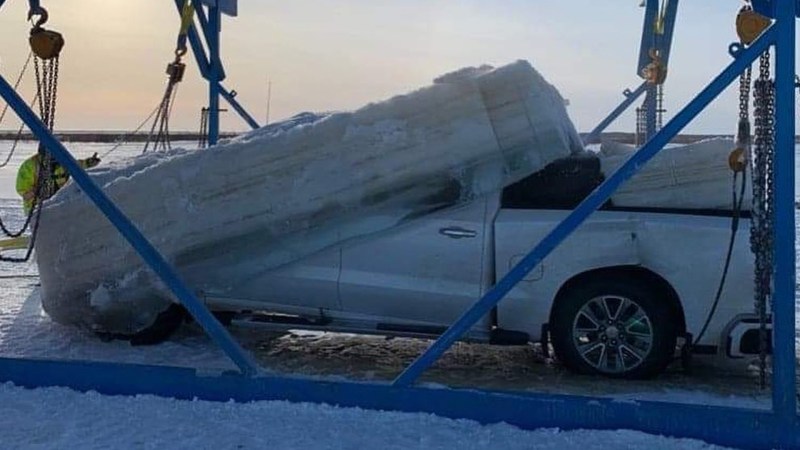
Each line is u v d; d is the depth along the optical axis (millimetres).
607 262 6223
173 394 5441
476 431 4965
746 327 6047
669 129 4738
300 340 7770
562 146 6305
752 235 5117
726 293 6105
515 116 6258
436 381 6367
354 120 6457
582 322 6320
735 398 5895
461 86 6312
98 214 6770
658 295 6250
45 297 7113
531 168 6293
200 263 6656
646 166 6434
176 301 6879
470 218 6422
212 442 4773
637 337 6250
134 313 6957
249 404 5312
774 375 4773
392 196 6426
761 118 4867
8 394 5469
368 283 6523
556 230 4898
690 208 6387
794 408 4754
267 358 7090
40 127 5305
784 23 4660
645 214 6328
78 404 5328
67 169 5324
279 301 6742
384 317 6621
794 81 4664
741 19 4891
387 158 6379
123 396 5465
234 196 6562
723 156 6371
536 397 5059
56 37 5531
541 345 6805
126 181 6730
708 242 6133
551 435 4922
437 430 4965
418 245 6469
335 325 6711
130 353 6914
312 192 6461
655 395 5945
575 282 6340
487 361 7012
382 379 6445
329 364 6914
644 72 10695
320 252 6578
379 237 6523
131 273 6730
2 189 29891
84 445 4711
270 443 4766
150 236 6660
